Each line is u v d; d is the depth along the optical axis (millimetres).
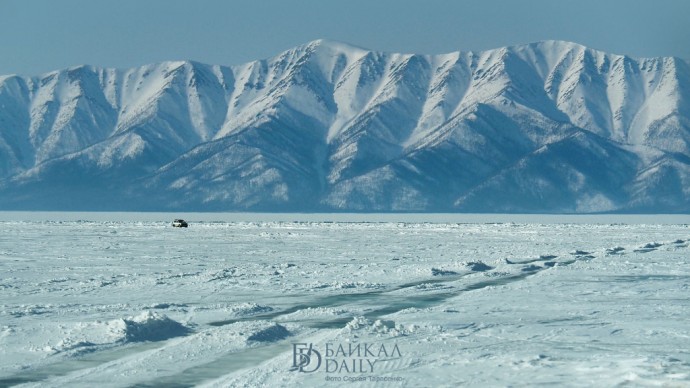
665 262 95312
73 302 58188
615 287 67938
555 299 59688
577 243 150500
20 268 88875
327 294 64688
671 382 31578
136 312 52000
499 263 95062
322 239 165250
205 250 125250
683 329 45562
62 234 185125
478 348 39406
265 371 34500
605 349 39531
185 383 33125
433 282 74625
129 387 32562
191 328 46250
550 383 32094
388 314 53156
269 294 64500
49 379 33938
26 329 43312
